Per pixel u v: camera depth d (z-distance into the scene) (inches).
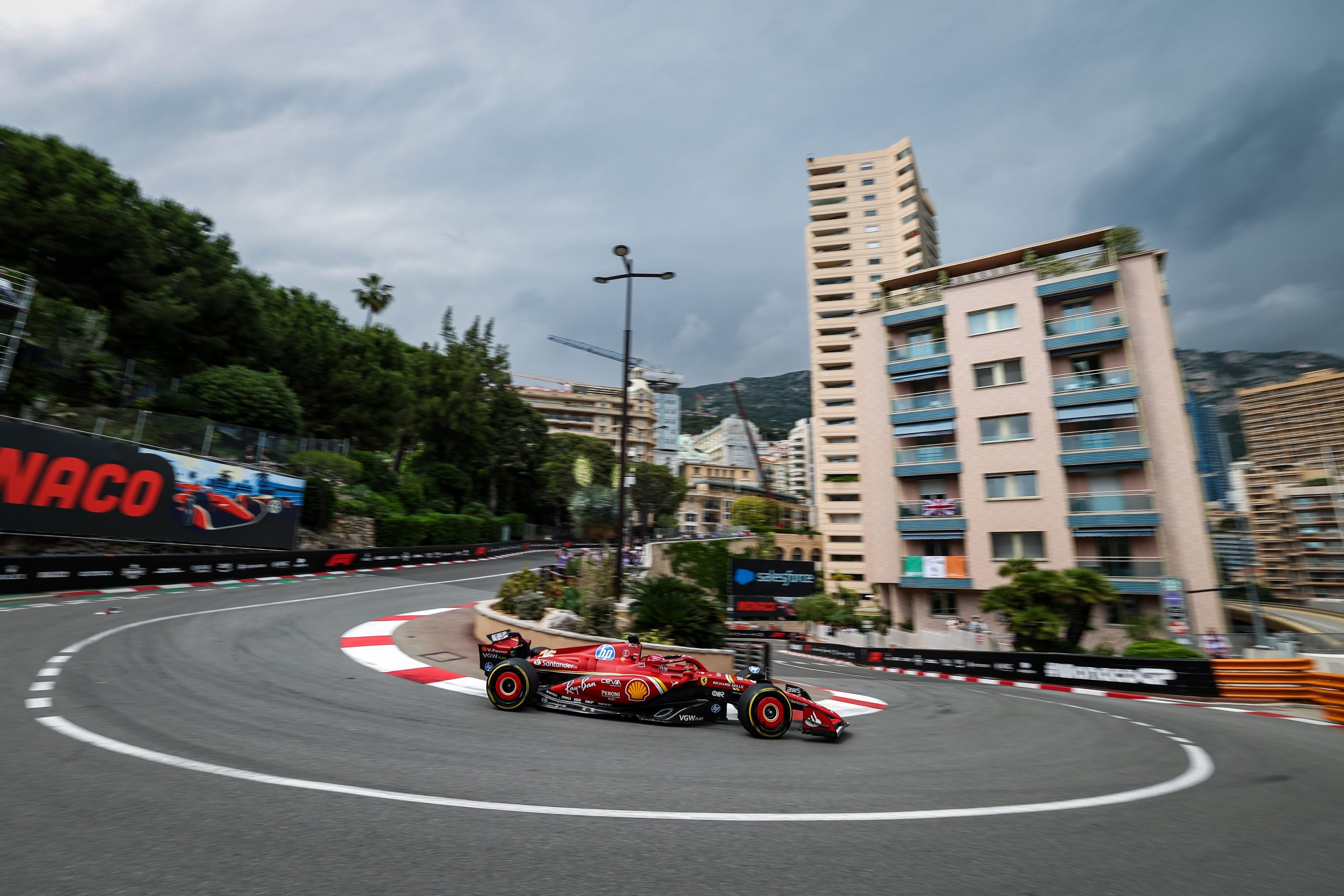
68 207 978.7
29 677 293.9
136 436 862.5
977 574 1104.2
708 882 132.0
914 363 1221.1
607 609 468.4
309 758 200.8
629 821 165.2
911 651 946.7
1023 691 677.3
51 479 747.4
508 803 172.7
